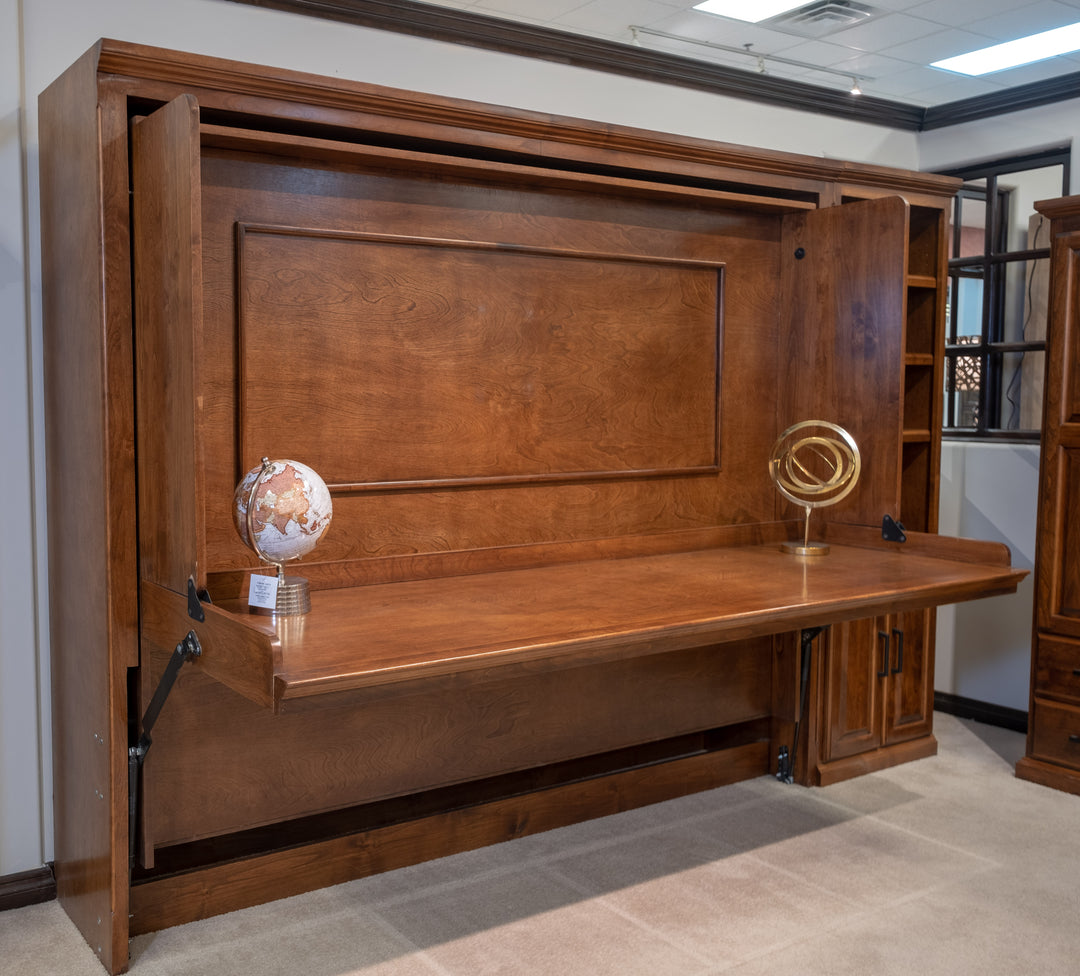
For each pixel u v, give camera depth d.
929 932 2.50
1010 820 3.21
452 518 2.88
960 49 3.75
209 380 2.47
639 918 2.57
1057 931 2.51
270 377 2.55
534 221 2.95
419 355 2.78
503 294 2.91
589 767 3.37
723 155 3.09
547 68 3.37
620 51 3.48
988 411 4.28
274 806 2.64
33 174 2.56
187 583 2.11
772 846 3.01
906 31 3.58
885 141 4.33
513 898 2.68
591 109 3.48
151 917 2.50
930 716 3.88
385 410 2.73
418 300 2.76
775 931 2.50
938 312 3.65
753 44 3.71
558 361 3.03
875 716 3.69
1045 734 3.55
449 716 2.90
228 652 1.96
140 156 2.23
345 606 2.43
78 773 2.49
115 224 2.20
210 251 2.45
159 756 2.46
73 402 2.40
